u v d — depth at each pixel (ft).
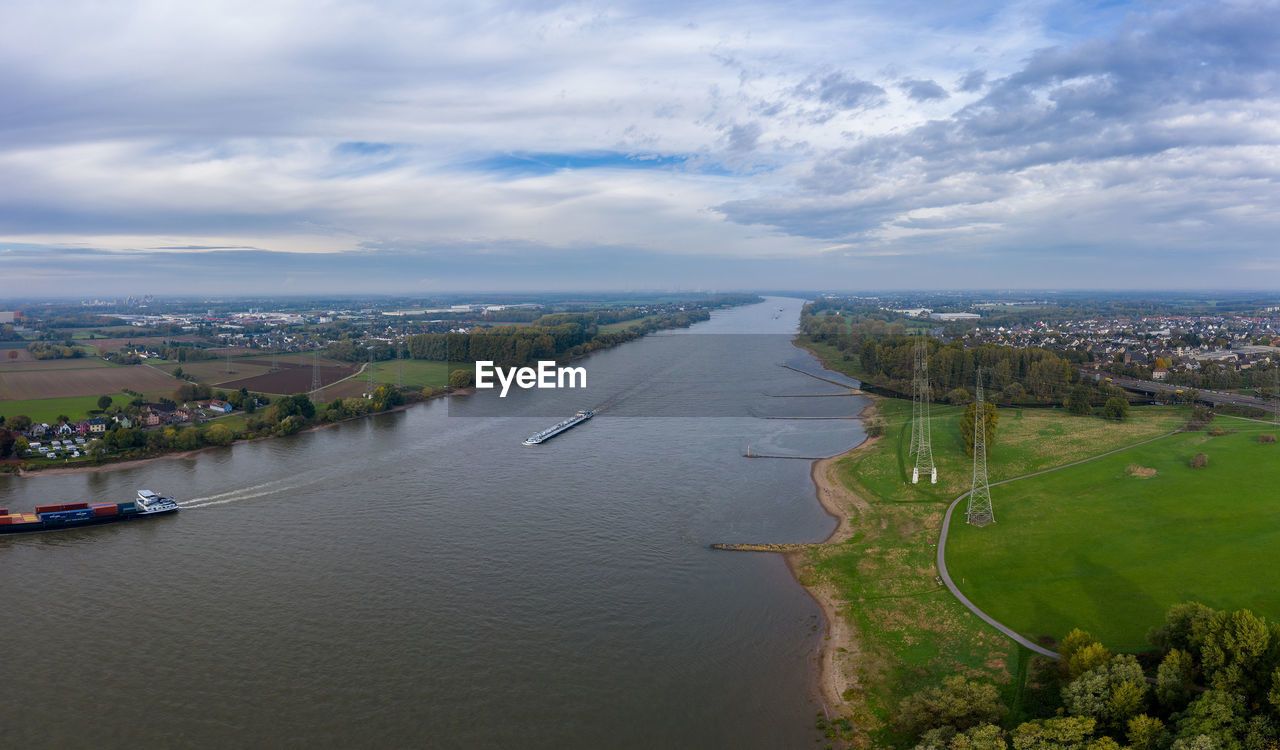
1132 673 260.21
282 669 328.70
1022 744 240.12
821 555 450.30
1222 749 223.10
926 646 336.90
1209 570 373.61
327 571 433.89
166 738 281.13
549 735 281.95
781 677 321.11
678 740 278.26
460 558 451.53
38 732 285.84
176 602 395.55
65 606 393.09
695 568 436.35
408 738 280.10
